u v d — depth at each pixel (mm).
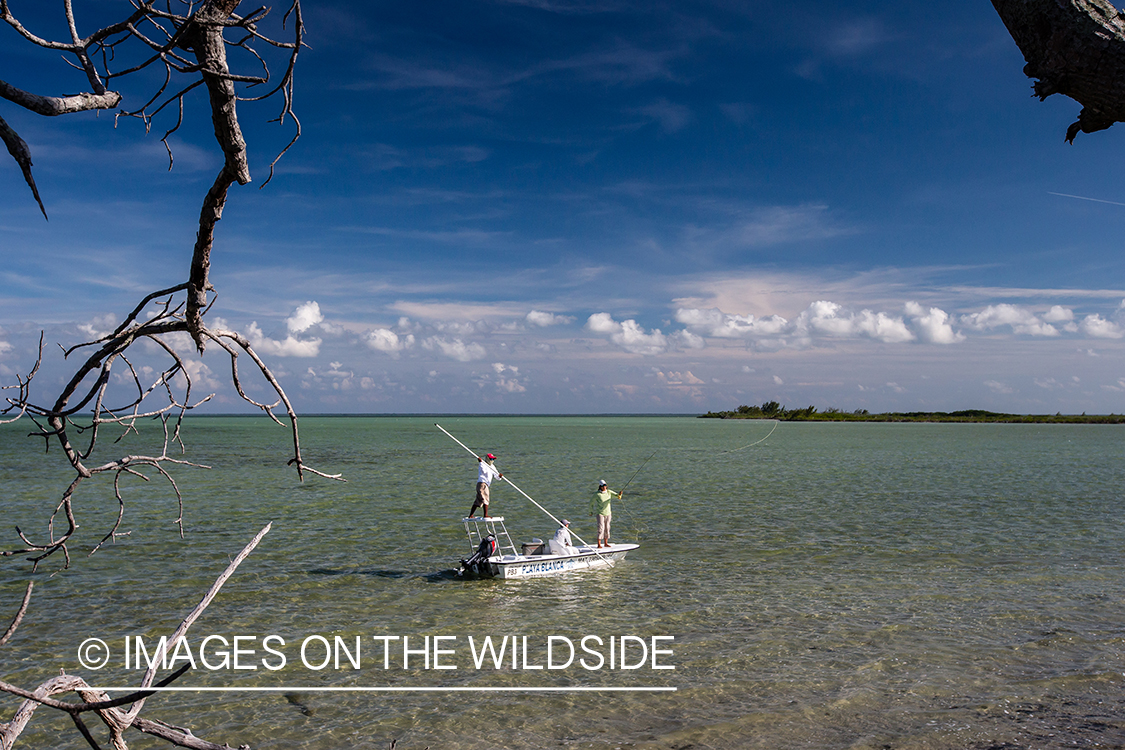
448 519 25438
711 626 12805
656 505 29344
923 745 8359
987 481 38844
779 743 8484
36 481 37000
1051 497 31453
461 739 8688
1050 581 15922
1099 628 12430
